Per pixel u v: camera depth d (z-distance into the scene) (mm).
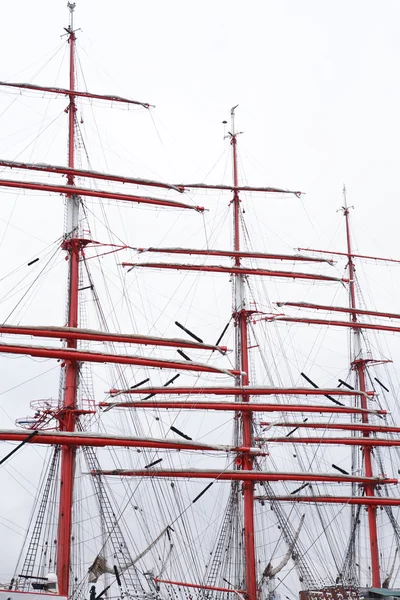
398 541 74875
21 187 54250
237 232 67062
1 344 48375
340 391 63812
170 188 59000
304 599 63094
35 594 39344
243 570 60031
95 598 47594
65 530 47344
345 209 84250
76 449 50062
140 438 51188
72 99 58469
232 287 65750
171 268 62969
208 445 55125
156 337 53250
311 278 67875
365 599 58719
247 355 63375
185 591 57156
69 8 60656
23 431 47594
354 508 75375
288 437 69500
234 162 69188
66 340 52375
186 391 60469
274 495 65562
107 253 55875
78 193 55312
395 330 78438
